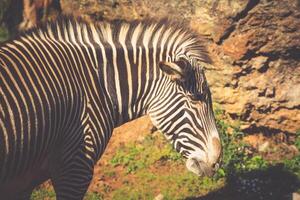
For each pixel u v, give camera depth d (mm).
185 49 6922
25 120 6016
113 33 6859
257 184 8609
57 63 6387
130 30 6906
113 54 6746
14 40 6379
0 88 5949
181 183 8773
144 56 6836
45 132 6191
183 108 6727
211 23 9422
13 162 6051
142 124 9898
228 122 9688
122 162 9297
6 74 6039
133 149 9523
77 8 10797
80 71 6539
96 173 9125
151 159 9297
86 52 6633
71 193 6586
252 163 9023
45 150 6312
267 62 9453
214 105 9727
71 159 6500
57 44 6512
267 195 8461
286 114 9617
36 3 11844
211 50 9562
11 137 5938
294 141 9648
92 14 10594
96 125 6594
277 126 9664
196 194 8562
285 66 9469
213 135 6805
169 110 6777
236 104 9602
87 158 6570
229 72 9516
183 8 9617
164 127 6871
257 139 9664
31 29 6520
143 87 6836
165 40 6922
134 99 6844
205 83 6777
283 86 9539
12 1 12141
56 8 11609
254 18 9203
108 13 10406
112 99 6727
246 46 9328
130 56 6809
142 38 6910
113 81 6727
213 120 6863
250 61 9453
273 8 9141
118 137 9812
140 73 6816
